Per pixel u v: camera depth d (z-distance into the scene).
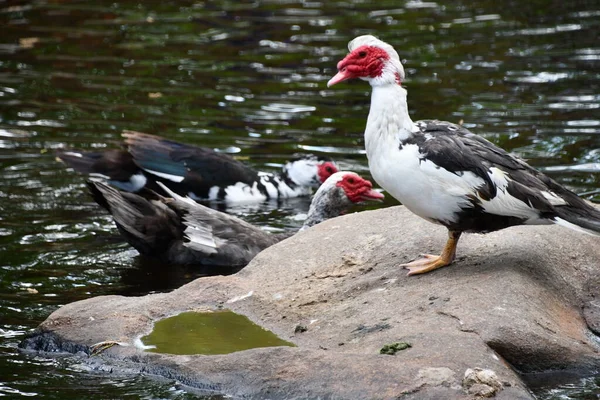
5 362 8.00
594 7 23.06
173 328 8.20
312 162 14.03
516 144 14.52
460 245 8.74
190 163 13.77
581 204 7.94
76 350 8.06
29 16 22.80
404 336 7.21
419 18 22.33
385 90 8.16
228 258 11.15
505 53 19.41
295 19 22.45
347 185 12.34
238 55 19.86
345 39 20.75
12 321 9.18
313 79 18.31
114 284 10.41
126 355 7.75
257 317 8.36
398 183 7.99
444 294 7.79
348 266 8.90
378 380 6.63
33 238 11.77
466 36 20.73
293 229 12.50
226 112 16.53
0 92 17.48
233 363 7.25
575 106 16.20
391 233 9.30
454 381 6.51
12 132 15.49
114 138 15.25
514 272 8.06
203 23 22.31
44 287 10.23
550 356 7.21
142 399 7.17
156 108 16.67
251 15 22.97
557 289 8.16
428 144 7.89
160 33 21.48
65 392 7.34
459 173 7.72
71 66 19.11
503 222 7.87
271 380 6.97
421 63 18.86
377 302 8.00
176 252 11.16
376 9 23.31
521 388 6.60
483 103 16.45
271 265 9.22
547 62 18.75
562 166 13.65
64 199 13.18
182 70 18.88
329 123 16.05
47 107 16.72
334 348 7.45
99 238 11.89
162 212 11.19
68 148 14.68
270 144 15.18
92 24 22.22
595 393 7.00
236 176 13.85
